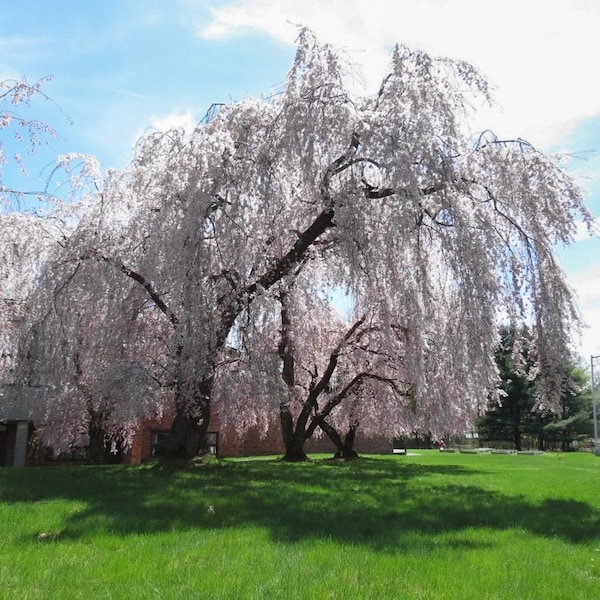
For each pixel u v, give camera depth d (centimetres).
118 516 683
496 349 1135
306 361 2053
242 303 1195
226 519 682
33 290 1370
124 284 1295
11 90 909
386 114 1139
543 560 532
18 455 2352
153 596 404
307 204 1322
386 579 457
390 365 1864
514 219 1183
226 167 1178
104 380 1200
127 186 1307
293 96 1191
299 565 488
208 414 1398
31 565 476
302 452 2117
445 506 833
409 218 1057
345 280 1322
